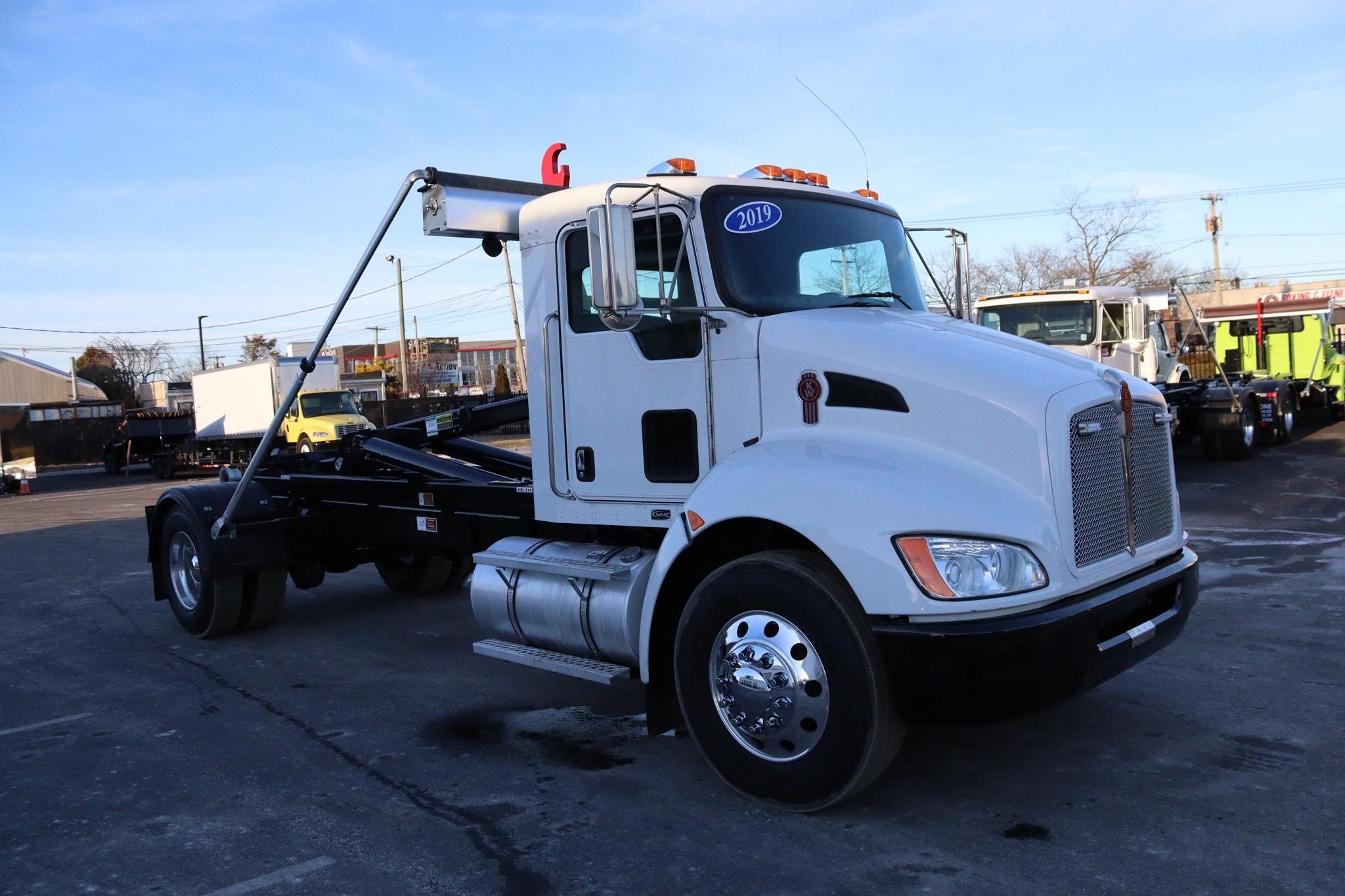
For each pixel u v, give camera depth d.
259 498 7.39
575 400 4.77
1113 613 3.67
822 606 3.64
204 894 3.50
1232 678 5.34
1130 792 3.96
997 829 3.69
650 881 3.43
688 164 4.46
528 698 5.68
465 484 5.87
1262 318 20.91
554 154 5.46
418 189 5.18
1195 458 16.45
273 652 7.01
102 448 44.97
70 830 4.10
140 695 6.08
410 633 7.41
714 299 4.23
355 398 31.47
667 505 4.45
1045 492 3.54
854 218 4.85
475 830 3.92
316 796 4.35
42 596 9.80
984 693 3.39
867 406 3.88
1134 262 42.38
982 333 4.25
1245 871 3.30
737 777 3.98
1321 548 8.66
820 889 3.31
